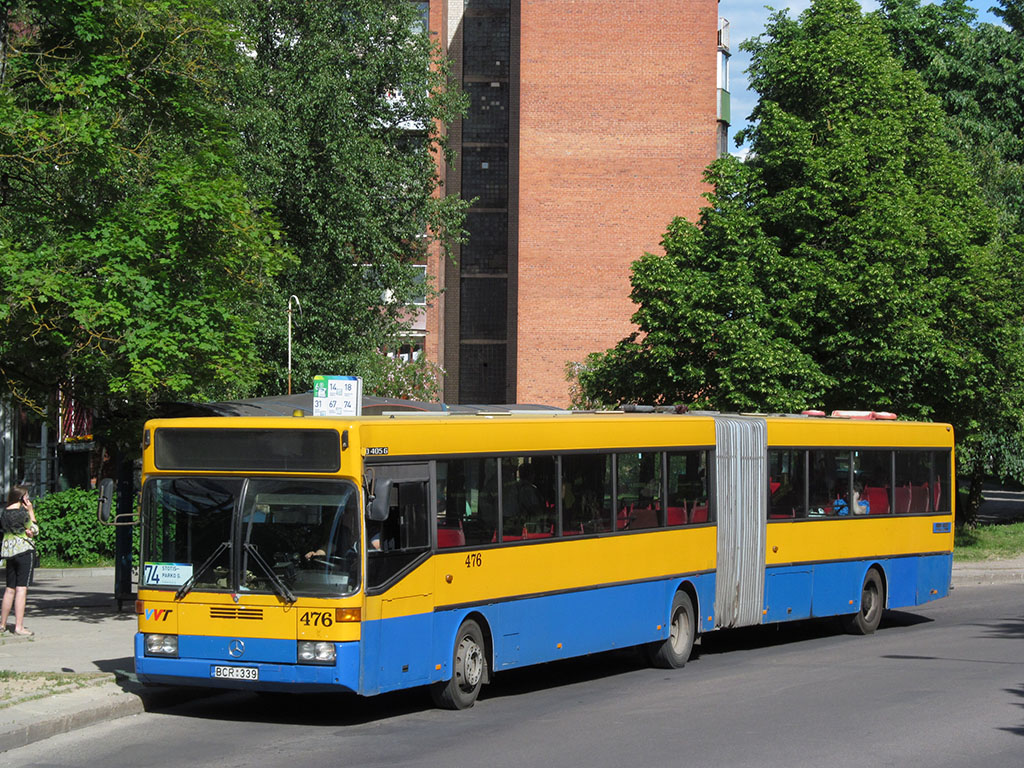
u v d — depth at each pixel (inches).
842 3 1230.9
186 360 666.8
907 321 1061.1
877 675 601.3
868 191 1114.1
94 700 479.2
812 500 776.9
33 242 697.6
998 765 391.5
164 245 674.2
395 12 1440.7
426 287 1530.5
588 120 2277.3
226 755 411.8
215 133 757.3
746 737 440.5
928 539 876.6
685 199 2263.8
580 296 2271.2
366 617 462.9
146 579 481.7
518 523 556.1
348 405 555.2
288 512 470.3
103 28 691.4
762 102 1213.7
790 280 1096.8
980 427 1214.3
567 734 450.3
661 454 657.6
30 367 718.5
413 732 458.6
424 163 1483.8
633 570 628.4
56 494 1163.9
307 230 1342.3
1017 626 830.5
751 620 723.4
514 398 2278.5
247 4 1294.3
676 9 2277.3
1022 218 1577.3
